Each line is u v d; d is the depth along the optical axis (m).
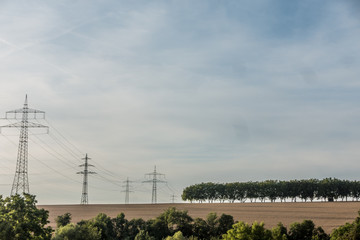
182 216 140.25
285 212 193.12
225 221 137.75
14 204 77.25
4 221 73.25
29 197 79.38
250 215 185.38
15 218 75.62
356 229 94.88
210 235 136.38
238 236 89.50
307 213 187.12
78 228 103.44
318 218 170.75
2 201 77.75
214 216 139.88
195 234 136.88
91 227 111.94
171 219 139.38
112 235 132.75
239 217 179.25
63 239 100.44
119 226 139.25
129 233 137.38
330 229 143.62
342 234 102.31
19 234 73.19
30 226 75.00
